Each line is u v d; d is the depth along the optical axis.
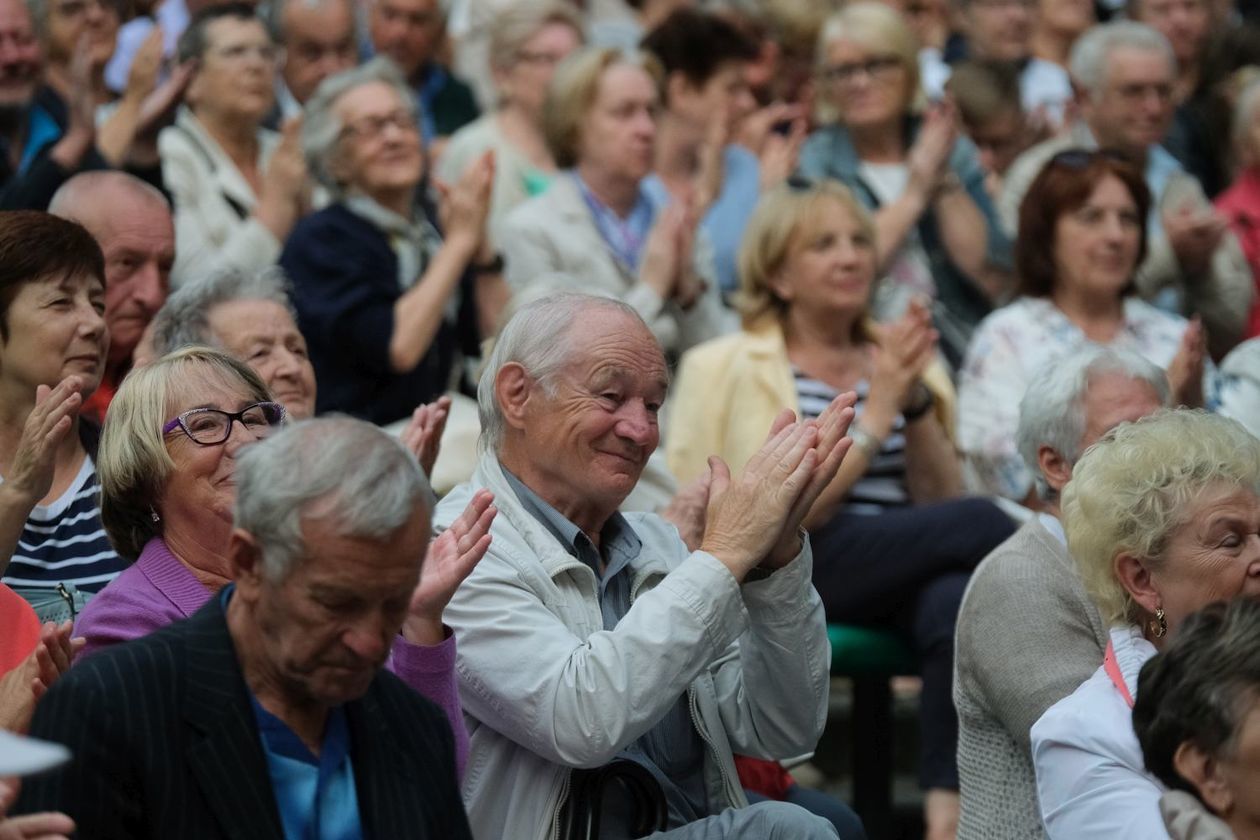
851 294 14.41
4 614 9.12
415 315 14.68
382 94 15.11
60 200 12.57
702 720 9.62
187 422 8.73
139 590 8.69
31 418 9.48
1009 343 14.83
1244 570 8.80
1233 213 19.22
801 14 22.27
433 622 8.30
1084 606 10.23
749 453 14.26
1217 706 7.52
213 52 16.86
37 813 6.67
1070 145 19.61
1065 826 8.52
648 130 17.05
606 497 9.42
